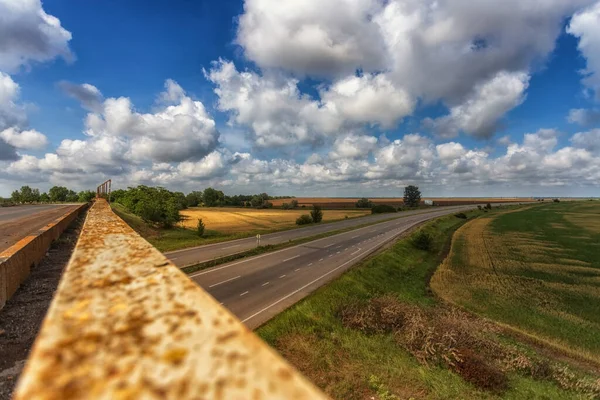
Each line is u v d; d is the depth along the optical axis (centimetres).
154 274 216
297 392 83
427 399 1009
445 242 4572
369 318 1507
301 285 1927
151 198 4491
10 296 891
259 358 107
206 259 2539
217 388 86
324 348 1245
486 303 2181
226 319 143
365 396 1000
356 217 8106
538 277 2778
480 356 1295
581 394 1169
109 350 111
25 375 92
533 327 1839
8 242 1670
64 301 165
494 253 3762
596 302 2220
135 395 81
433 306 2091
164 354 109
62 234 2089
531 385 1190
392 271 2628
